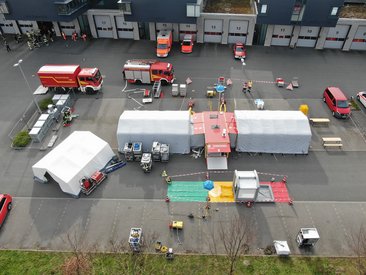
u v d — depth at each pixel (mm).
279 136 32969
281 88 43719
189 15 49000
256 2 51438
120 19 53781
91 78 41469
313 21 47688
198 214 28547
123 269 24641
